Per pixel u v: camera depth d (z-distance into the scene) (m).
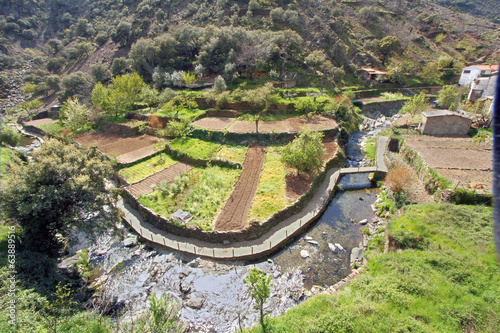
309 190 36.78
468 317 17.95
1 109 91.81
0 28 130.75
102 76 90.19
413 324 17.88
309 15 103.00
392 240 26.77
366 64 96.50
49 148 28.08
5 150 49.50
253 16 97.62
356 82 87.88
